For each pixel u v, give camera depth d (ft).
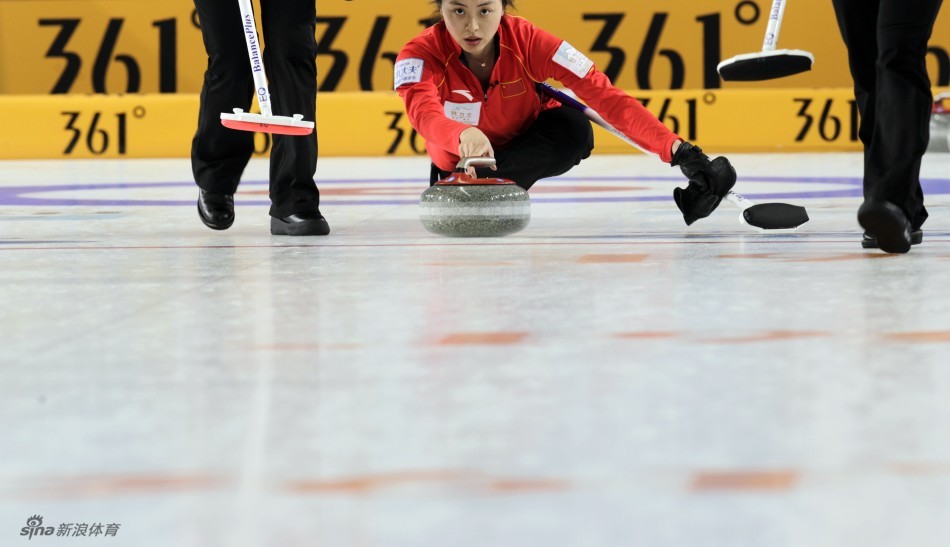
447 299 20.75
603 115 34.27
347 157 97.14
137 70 102.06
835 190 55.42
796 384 13.64
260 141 97.86
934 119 87.56
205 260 27.53
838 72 100.12
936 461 10.52
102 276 24.49
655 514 9.19
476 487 9.93
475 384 13.82
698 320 18.25
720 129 97.45
